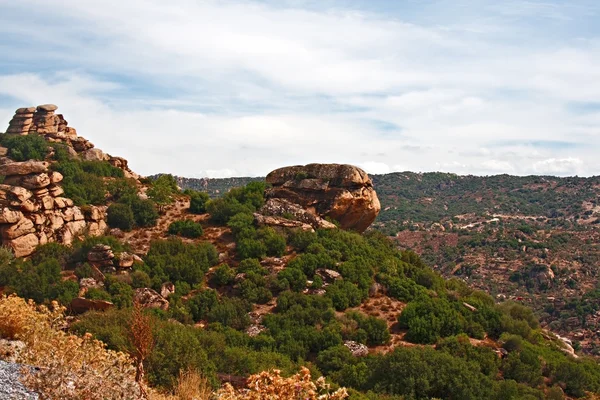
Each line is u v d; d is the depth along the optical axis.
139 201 65.88
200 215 67.75
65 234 56.53
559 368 41.56
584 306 91.75
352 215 67.69
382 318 47.66
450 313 46.78
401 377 34.31
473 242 134.00
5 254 50.25
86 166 73.69
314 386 9.67
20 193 53.78
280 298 48.06
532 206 190.12
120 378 11.98
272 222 61.56
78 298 41.47
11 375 11.19
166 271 52.12
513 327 48.88
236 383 22.25
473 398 33.12
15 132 81.50
